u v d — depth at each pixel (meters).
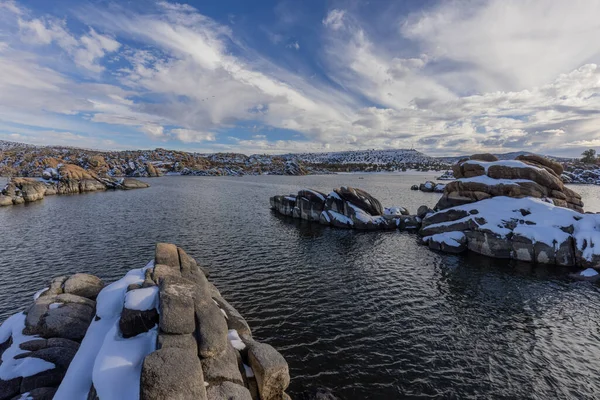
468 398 13.54
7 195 75.81
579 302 22.69
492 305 22.17
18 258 31.64
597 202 76.75
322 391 13.64
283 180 179.50
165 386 8.45
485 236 33.81
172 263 19.06
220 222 51.44
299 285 25.44
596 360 16.14
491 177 41.00
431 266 30.41
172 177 195.00
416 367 15.49
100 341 11.96
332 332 18.52
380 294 23.89
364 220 47.66
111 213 59.59
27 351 12.59
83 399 9.69
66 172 110.69
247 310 21.02
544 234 31.33
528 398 13.59
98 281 19.75
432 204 75.88
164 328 11.20
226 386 9.95
